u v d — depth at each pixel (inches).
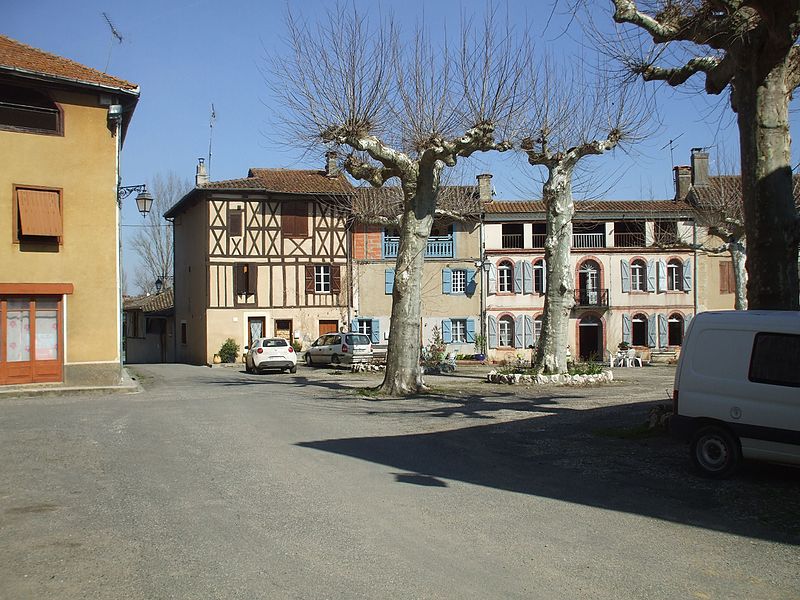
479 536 219.5
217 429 435.5
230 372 1132.5
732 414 296.7
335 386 800.3
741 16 362.6
